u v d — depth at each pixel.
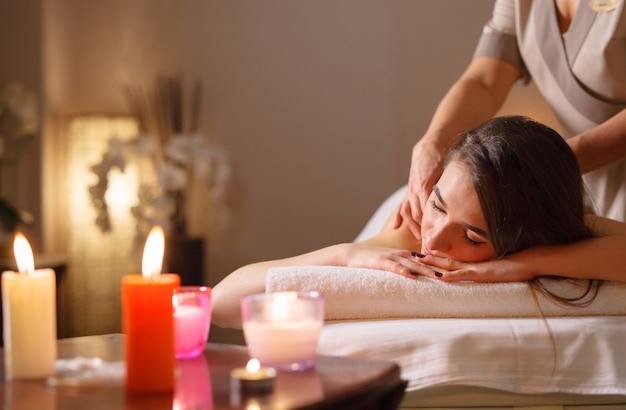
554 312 1.19
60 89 3.36
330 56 3.20
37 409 0.74
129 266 3.27
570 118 1.79
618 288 1.21
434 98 3.10
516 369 1.10
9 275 0.87
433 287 1.19
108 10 3.38
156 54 3.34
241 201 3.28
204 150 3.14
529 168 1.22
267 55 3.25
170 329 0.80
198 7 3.31
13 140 3.23
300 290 1.18
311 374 0.85
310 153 3.22
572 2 1.73
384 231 1.52
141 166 3.31
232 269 3.28
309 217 3.23
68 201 3.30
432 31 3.09
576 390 1.10
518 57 1.88
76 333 3.22
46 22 3.25
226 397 0.77
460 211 1.21
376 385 0.82
